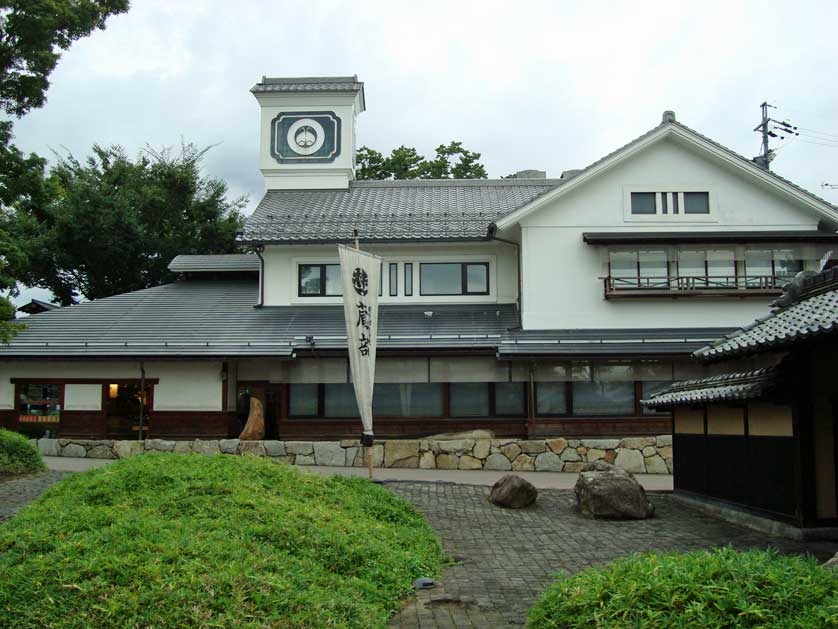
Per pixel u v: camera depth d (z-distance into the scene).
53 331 23.83
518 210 22.89
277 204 27.50
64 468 16.39
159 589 5.49
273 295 25.03
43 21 15.60
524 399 22.77
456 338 22.27
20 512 8.31
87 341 22.95
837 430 10.46
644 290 22.44
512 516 12.42
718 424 12.87
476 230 24.41
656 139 22.97
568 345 21.52
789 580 4.59
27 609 5.27
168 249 34.19
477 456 18.83
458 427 22.52
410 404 22.80
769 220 23.08
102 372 23.17
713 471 13.03
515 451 18.86
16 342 22.97
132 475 8.78
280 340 22.64
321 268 25.14
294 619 5.56
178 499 8.16
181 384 23.11
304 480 10.40
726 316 22.84
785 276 22.58
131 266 33.84
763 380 10.84
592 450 18.86
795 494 10.49
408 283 24.89
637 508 12.28
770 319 11.34
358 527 8.79
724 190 23.20
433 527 11.45
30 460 15.07
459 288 24.89
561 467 18.73
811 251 22.59
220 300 26.08
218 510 7.90
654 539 10.68
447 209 26.88
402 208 26.98
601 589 5.02
